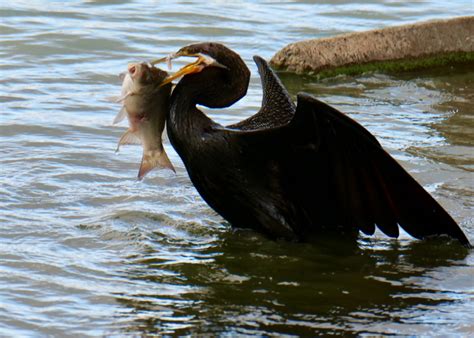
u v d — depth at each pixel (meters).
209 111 16.33
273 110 12.89
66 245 11.52
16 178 13.26
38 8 21.89
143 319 9.97
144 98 11.56
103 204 12.71
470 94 18.16
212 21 21.69
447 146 14.95
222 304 10.34
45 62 18.67
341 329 9.88
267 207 11.95
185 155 11.98
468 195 13.07
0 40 19.67
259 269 11.24
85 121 15.73
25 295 10.30
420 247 11.91
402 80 19.00
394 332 9.81
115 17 21.59
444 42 20.05
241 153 11.79
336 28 21.73
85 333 9.67
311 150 11.57
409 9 23.44
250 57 19.62
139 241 11.73
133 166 13.98
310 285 10.88
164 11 22.19
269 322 10.00
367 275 11.15
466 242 11.79
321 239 12.09
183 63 18.97
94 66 18.58
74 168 13.75
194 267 11.19
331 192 12.01
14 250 11.27
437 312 10.27
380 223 11.87
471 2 24.25
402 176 11.43
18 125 15.32
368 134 11.12
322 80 18.80
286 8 23.16
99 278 10.79
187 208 12.77
